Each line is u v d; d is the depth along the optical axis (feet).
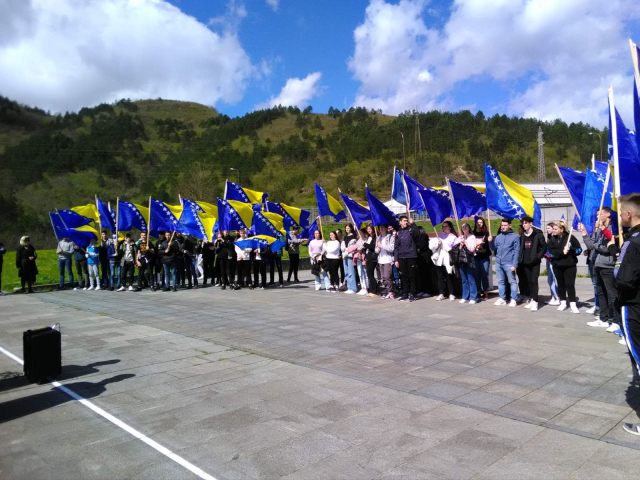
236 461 12.07
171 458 12.32
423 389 16.93
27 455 12.64
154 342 24.81
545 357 20.42
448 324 27.48
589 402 15.31
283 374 19.06
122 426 14.38
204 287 49.67
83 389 17.69
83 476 11.53
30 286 48.62
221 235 47.29
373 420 14.37
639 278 12.66
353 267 42.29
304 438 13.26
